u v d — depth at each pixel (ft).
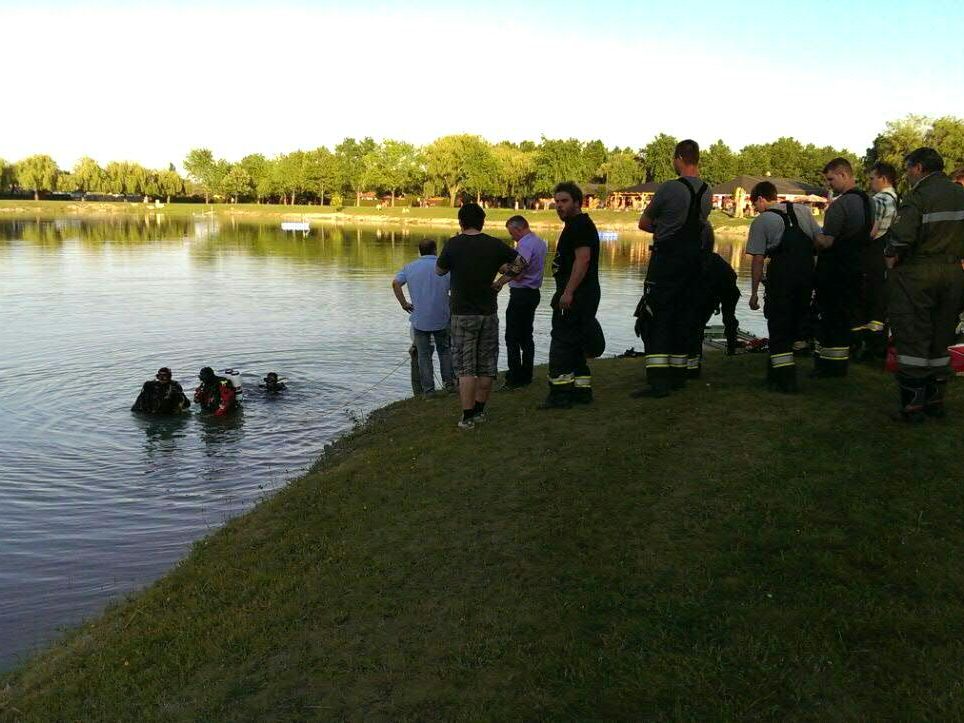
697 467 18.86
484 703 11.97
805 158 432.25
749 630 12.73
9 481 30.78
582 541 16.39
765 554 14.87
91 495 29.37
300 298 87.20
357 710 12.32
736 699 11.24
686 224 23.18
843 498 16.42
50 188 449.06
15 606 21.03
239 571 18.21
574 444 21.66
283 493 24.07
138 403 41.22
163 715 13.03
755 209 23.73
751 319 72.74
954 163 219.00
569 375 25.12
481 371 25.08
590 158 424.05
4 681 16.46
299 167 452.76
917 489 16.33
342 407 42.39
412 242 201.05
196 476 31.42
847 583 13.64
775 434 20.11
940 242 18.43
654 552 15.51
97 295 88.69
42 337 62.23
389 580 16.24
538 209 430.61
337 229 281.33
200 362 53.83
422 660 13.33
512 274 24.64
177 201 556.92
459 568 16.21
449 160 377.50
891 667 11.48
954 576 13.38
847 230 23.25
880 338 26.84
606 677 12.08
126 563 23.72
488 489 19.81
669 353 24.63
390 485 21.57
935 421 19.61
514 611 14.32
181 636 15.64
